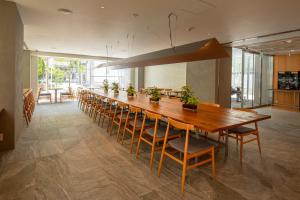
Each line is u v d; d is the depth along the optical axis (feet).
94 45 24.34
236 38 19.11
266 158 10.51
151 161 9.17
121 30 16.93
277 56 31.27
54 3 11.22
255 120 8.87
